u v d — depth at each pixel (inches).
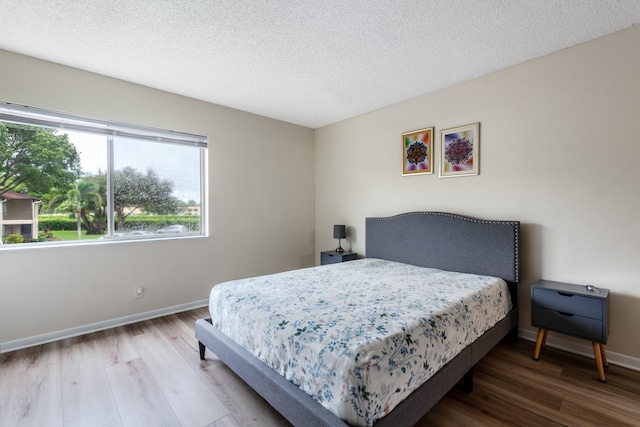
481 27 81.3
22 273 95.5
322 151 177.9
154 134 122.7
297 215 173.5
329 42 88.6
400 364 52.1
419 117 130.8
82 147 109.3
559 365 84.7
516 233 98.7
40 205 102.0
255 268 154.9
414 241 126.6
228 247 144.7
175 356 90.1
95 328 108.7
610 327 85.9
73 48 91.4
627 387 73.7
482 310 80.0
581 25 80.5
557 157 94.7
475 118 113.2
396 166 139.8
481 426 60.9
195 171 137.9
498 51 94.0
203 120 135.6
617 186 84.5
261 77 112.1
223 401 69.1
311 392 52.4
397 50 93.2
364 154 154.1
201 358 87.8
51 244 102.8
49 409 66.2
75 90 103.9
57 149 104.6
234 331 74.9
